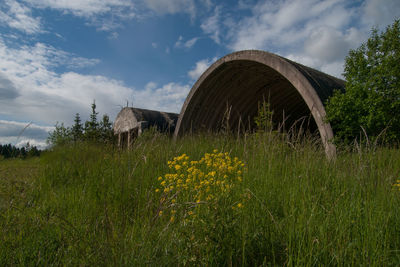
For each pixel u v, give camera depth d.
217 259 2.44
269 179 4.00
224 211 2.62
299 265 2.26
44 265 2.48
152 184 4.58
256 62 13.30
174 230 2.78
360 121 8.14
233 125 19.31
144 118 20.52
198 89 16.38
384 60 8.20
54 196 4.71
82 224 3.30
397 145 7.26
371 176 3.16
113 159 6.09
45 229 3.13
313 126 19.33
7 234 2.93
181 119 17.02
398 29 8.33
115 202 4.04
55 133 18.06
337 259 2.23
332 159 4.49
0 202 3.76
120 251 2.34
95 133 12.17
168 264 2.33
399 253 2.49
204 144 8.82
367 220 2.61
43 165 6.96
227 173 3.44
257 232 2.65
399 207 2.92
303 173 3.77
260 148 5.32
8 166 5.74
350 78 9.06
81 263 2.37
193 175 3.54
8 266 2.49
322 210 3.04
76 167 6.73
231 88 17.08
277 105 19.14
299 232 2.52
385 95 8.11
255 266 2.40
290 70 10.69
